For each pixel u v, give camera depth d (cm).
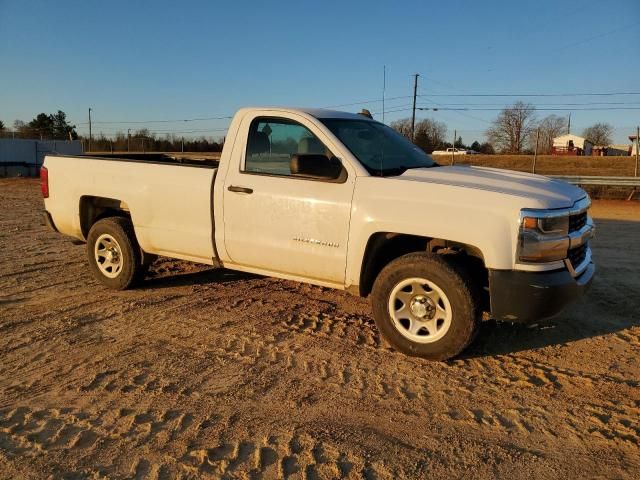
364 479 283
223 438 320
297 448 310
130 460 299
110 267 614
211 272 690
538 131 3519
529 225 388
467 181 434
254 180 498
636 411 354
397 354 440
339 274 461
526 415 349
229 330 491
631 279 661
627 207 1472
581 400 369
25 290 611
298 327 498
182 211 545
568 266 407
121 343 461
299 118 489
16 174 3048
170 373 404
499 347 456
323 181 464
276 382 390
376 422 339
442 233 409
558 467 296
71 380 393
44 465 294
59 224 648
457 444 317
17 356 434
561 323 511
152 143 3169
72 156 658
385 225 429
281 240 484
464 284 404
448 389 383
